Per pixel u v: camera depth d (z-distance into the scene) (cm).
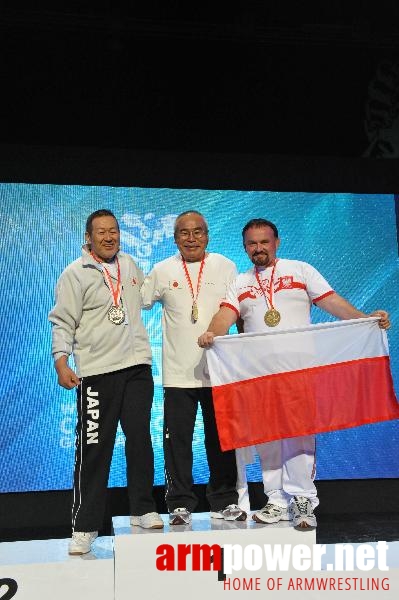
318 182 515
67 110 493
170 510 367
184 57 506
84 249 372
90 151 494
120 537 331
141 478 357
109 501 465
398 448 495
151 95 504
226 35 499
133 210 491
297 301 374
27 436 462
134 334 369
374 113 522
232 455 373
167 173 502
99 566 329
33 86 490
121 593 328
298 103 517
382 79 523
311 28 501
